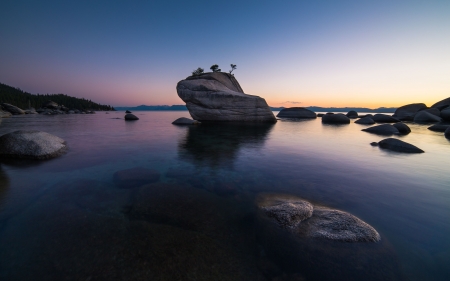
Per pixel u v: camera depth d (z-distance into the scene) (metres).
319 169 7.93
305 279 2.91
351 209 4.77
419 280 2.85
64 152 10.25
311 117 46.00
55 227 3.98
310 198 5.36
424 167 8.14
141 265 3.04
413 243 3.59
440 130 20.14
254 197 5.48
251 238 3.78
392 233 3.87
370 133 18.92
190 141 14.38
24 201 5.07
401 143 11.40
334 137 16.39
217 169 7.94
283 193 5.69
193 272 2.96
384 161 9.05
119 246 3.45
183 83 30.56
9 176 6.78
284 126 25.69
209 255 3.31
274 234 3.75
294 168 8.07
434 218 4.38
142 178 6.80
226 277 2.91
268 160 9.28
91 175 7.06
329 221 3.99
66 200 5.18
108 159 9.23
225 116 29.98
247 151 11.20
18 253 3.26
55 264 3.04
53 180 6.51
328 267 3.06
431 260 3.20
